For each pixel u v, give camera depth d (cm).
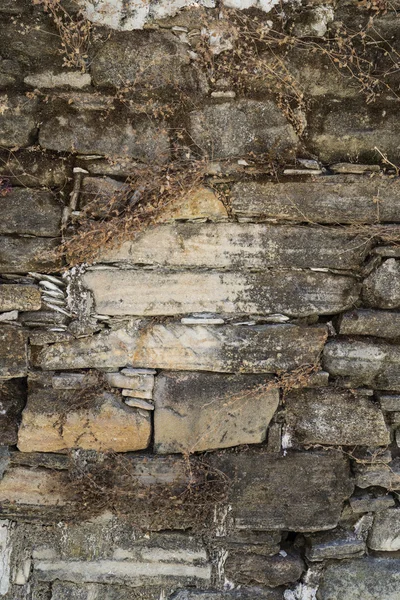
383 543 287
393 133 248
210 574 288
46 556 287
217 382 268
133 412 269
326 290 263
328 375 269
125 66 238
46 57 237
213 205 252
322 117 247
